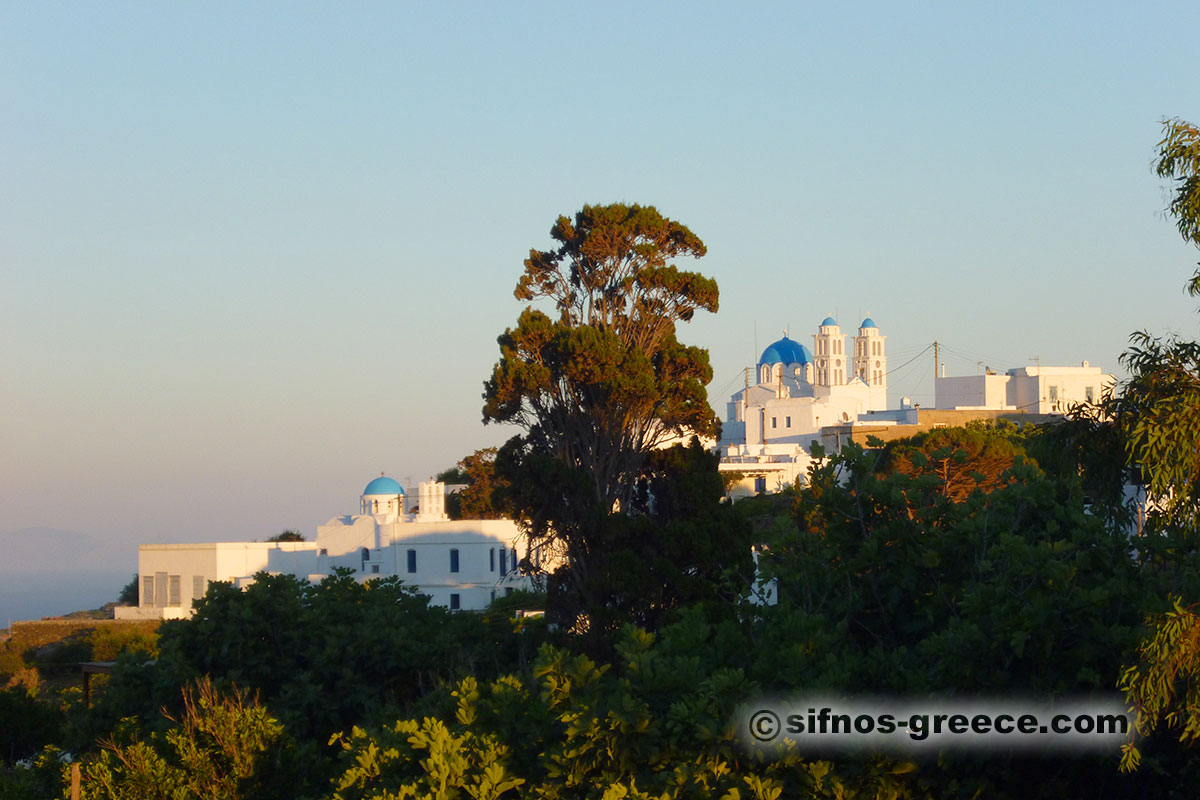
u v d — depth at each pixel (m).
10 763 101.56
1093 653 51.38
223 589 96.88
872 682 52.94
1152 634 46.66
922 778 51.97
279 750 69.50
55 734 105.88
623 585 118.38
